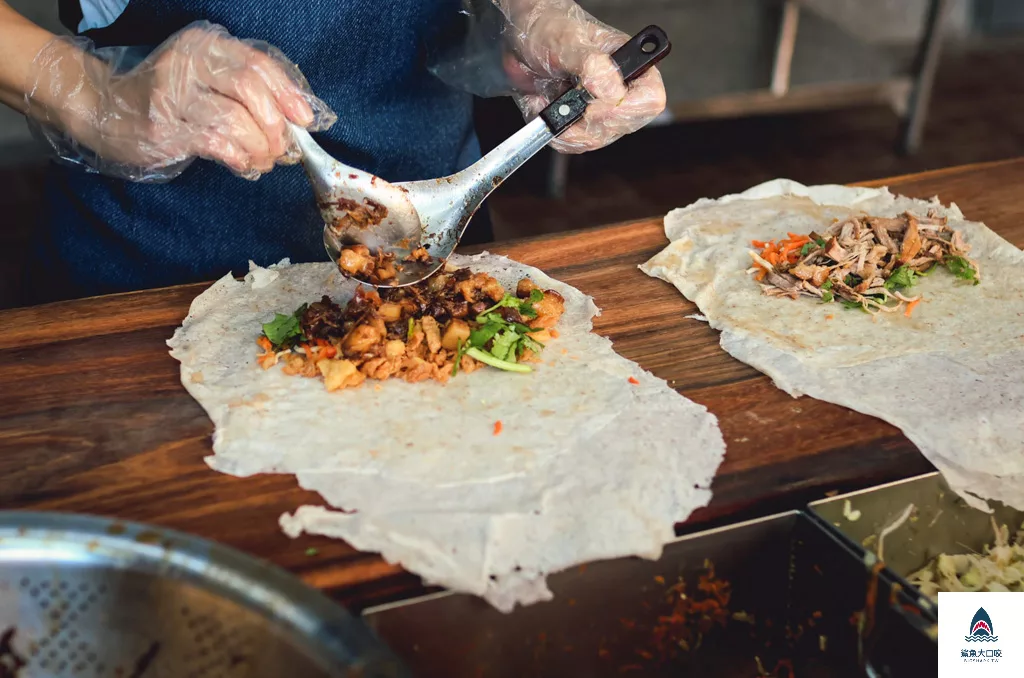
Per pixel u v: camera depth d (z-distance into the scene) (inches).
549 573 27.7
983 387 32.9
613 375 33.2
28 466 30.2
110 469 30.2
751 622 30.0
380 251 34.7
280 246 40.4
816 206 41.8
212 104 32.3
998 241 39.0
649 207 80.5
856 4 113.2
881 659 28.0
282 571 25.0
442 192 34.5
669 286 37.5
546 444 30.6
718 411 32.3
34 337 34.5
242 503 29.3
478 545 28.0
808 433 31.6
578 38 37.4
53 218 40.0
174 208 38.9
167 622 25.5
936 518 30.9
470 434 31.0
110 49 35.1
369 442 30.7
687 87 87.9
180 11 36.5
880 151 90.6
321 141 39.4
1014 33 118.7
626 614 28.8
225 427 31.2
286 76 32.9
